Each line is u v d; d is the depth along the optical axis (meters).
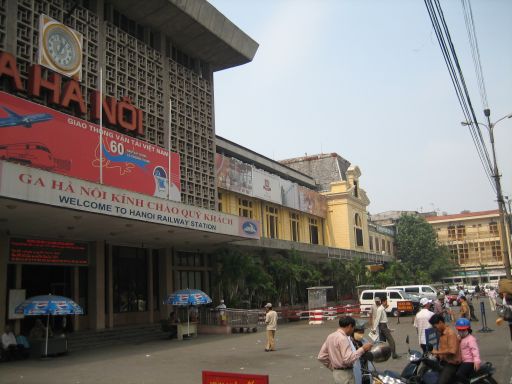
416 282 57.34
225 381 5.74
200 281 28.86
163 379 11.54
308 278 34.03
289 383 10.65
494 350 14.45
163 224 19.27
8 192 13.27
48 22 18.77
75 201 15.36
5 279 17.97
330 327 25.42
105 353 17.00
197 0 25.25
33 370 13.44
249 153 37.56
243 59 30.38
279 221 40.69
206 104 28.81
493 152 23.12
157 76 24.91
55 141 18.34
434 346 9.80
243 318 24.20
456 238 85.38
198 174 27.16
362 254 49.22
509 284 13.13
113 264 23.45
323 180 53.72
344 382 6.55
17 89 17.19
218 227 22.98
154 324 24.00
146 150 23.02
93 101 20.38
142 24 25.05
